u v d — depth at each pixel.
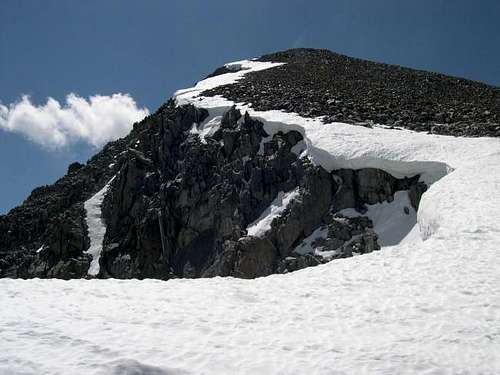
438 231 23.42
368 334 13.69
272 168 40.88
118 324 13.47
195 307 15.73
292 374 10.91
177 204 46.25
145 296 16.70
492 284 16.95
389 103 50.75
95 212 56.53
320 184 36.25
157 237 46.19
